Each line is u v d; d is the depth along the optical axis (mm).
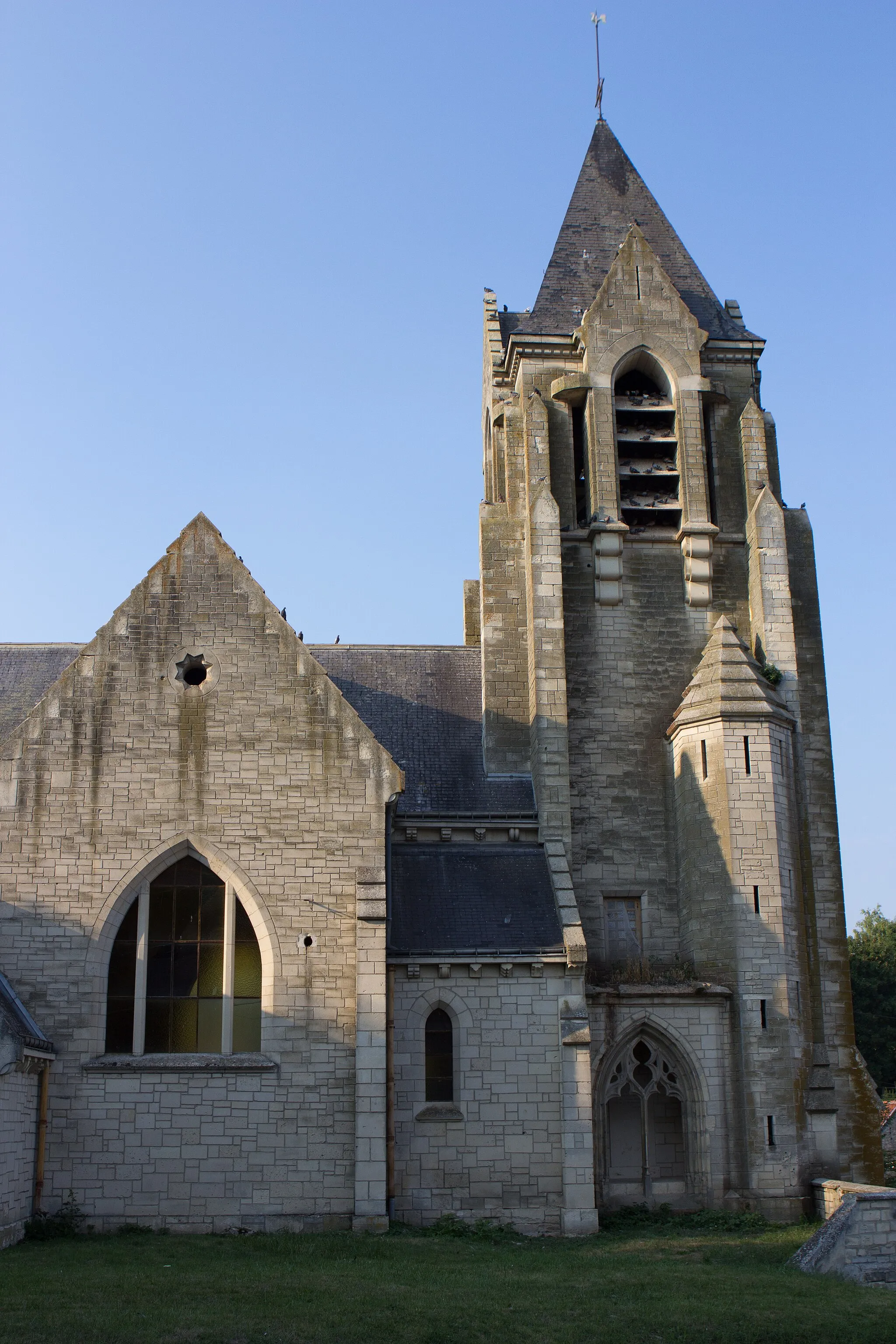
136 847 31844
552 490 41125
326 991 31297
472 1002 32156
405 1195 30953
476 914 33906
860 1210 27422
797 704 38500
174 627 33375
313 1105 30578
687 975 35594
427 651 43812
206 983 31656
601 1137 33844
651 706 39594
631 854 38156
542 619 38438
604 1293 23969
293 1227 29812
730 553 41250
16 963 30938
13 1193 27953
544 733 37406
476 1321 21781
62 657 41812
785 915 34969
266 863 31984
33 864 31578
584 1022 32031
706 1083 33844
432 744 39906
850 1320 22609
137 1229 29359
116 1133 30062
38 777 32094
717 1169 33375
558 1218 30891
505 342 46750
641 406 41750
